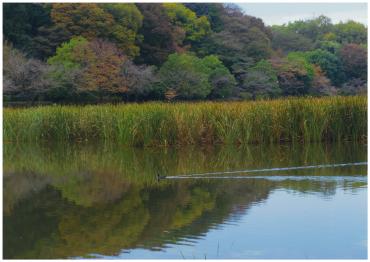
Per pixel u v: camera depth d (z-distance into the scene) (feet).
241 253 28.12
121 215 36.06
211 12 216.54
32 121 83.71
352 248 28.63
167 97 164.25
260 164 57.82
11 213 37.04
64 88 145.48
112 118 80.48
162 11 191.72
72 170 56.08
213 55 192.75
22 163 61.52
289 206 37.37
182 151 70.18
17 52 150.30
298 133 77.61
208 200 39.99
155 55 182.50
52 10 163.22
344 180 46.83
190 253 28.25
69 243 30.30
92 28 163.73
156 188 45.34
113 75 154.40
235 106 78.54
